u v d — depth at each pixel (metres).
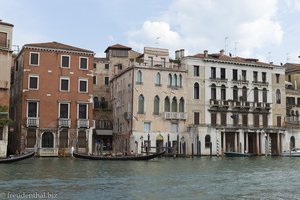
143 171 27.20
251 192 18.34
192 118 51.53
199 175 25.30
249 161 40.66
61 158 40.34
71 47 45.84
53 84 44.22
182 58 52.47
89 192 17.67
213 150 49.97
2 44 39.66
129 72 50.59
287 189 19.44
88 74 45.81
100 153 44.28
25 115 42.84
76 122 44.62
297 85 64.25
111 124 56.62
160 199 16.14
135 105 48.88
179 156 47.69
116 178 22.89
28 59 43.47
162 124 49.94
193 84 51.97
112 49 59.56
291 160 43.00
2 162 32.12
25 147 42.41
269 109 55.78
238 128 51.91
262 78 56.38
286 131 55.31
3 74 39.50
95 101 58.06
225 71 53.91
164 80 50.66
